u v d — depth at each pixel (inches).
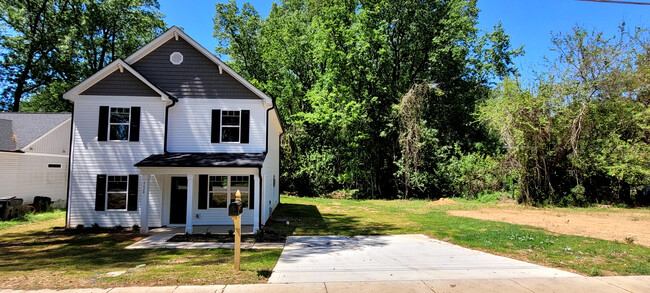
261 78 1232.8
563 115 781.9
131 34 1104.2
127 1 1047.0
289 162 1090.7
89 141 514.0
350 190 1067.3
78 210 505.4
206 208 533.3
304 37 1127.6
